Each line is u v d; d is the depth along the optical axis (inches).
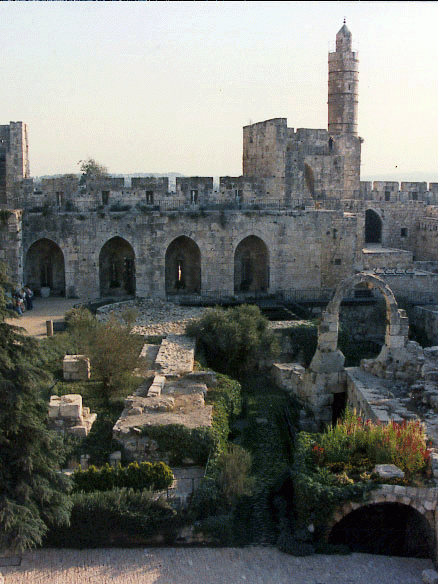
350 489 1002.7
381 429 1121.4
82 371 1482.5
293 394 1631.4
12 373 1007.6
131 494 1033.5
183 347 1659.7
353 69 3496.6
